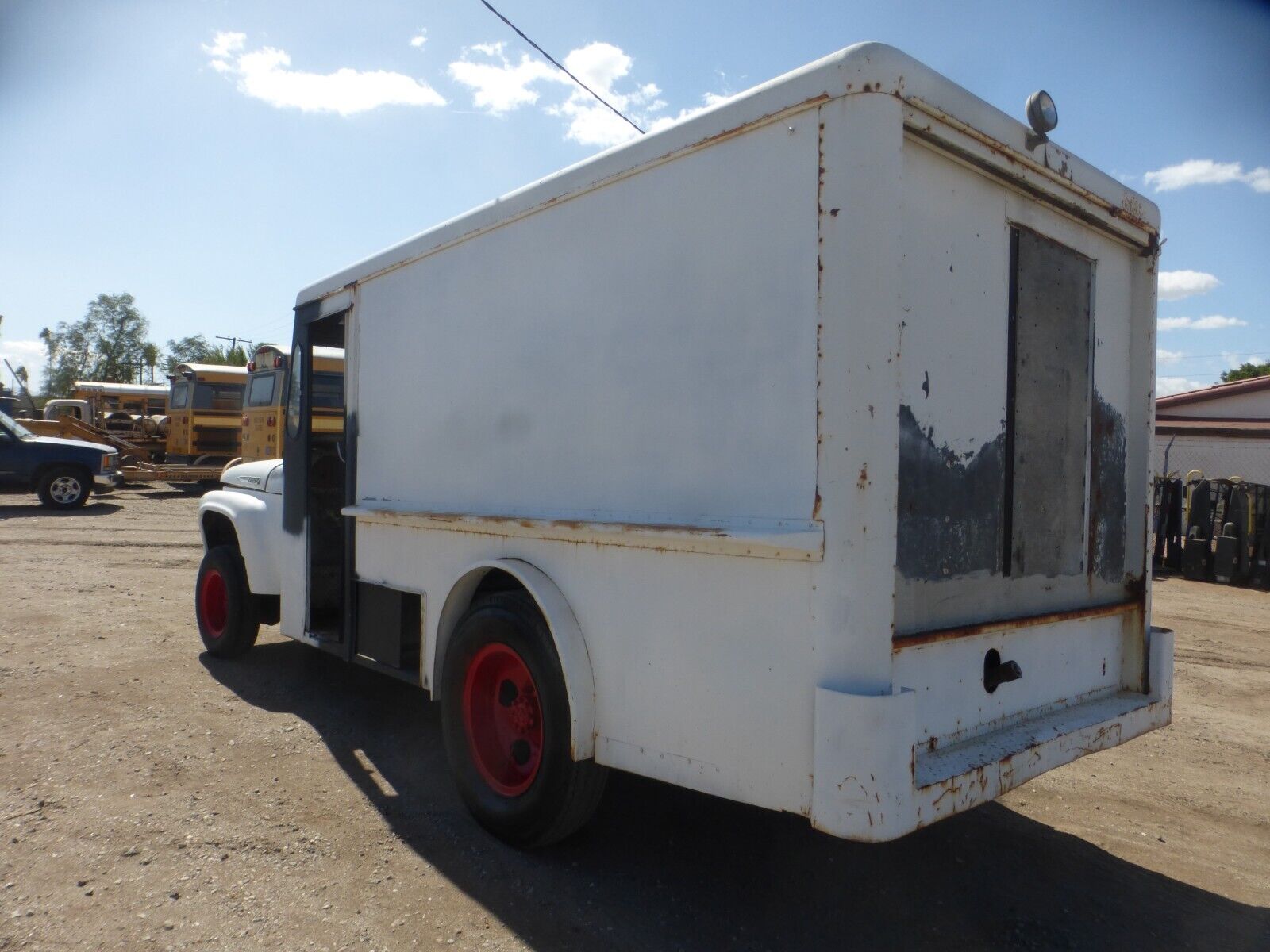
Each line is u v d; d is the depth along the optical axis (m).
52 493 17.45
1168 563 14.05
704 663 2.87
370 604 4.73
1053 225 3.46
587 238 3.39
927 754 2.80
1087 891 3.46
